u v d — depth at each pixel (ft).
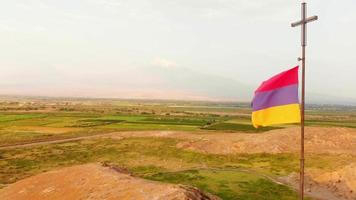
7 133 291.58
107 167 96.17
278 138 198.49
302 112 57.11
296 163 155.22
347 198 105.81
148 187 71.92
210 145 199.72
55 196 81.41
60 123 372.99
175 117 501.97
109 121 397.80
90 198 73.41
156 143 221.05
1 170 168.66
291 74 59.72
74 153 208.03
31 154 207.51
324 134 201.16
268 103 60.44
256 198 105.29
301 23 56.65
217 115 615.98
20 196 87.51
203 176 132.16
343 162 148.15
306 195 109.09
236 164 162.40
